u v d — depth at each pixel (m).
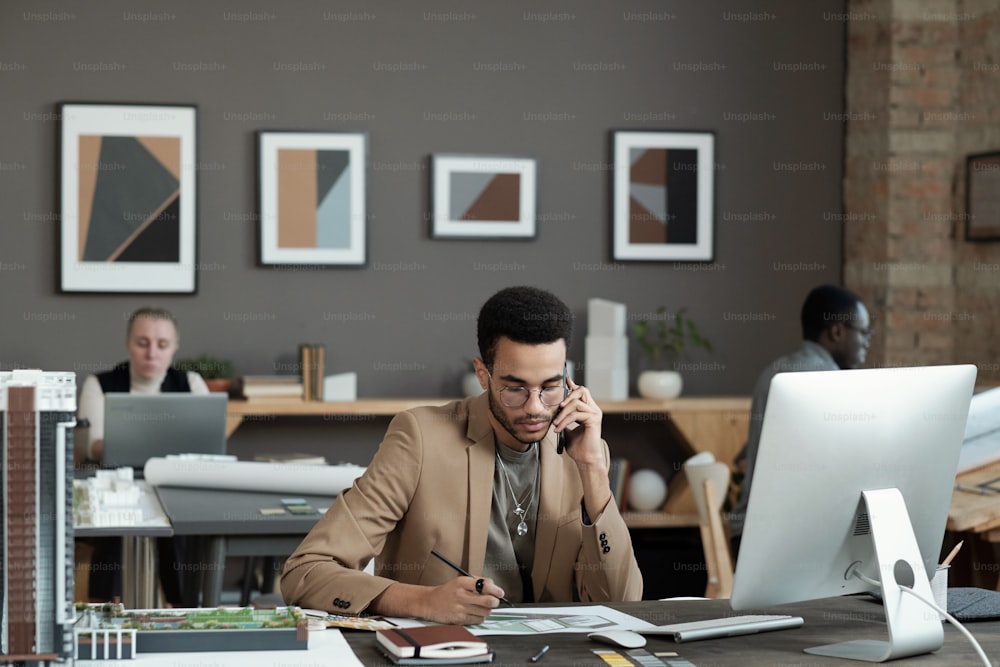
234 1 5.62
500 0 5.82
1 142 5.46
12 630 1.56
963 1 5.67
